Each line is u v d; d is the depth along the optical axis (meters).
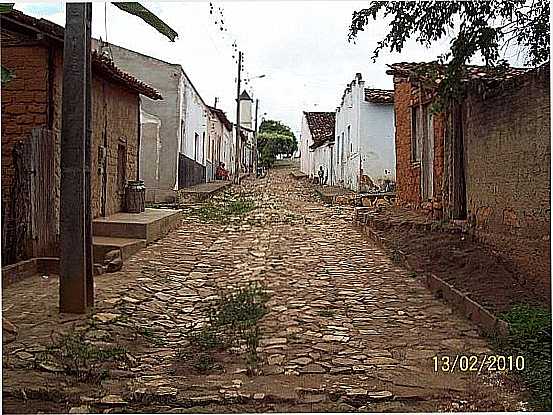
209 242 13.48
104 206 13.16
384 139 23.62
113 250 10.94
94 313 7.36
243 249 12.69
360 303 8.33
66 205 7.38
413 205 14.30
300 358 6.09
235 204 20.80
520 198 8.22
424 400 5.06
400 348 6.41
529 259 7.95
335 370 5.75
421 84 11.08
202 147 28.66
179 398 4.99
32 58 9.88
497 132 8.96
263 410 4.82
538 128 7.68
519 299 7.42
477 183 9.79
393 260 11.15
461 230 10.44
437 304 8.20
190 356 6.18
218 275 10.31
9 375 5.32
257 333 6.88
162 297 8.65
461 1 7.80
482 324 7.01
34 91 9.88
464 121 10.69
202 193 21.58
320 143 38.44
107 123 13.07
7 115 9.90
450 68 8.79
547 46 7.93
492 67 8.51
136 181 14.84
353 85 25.00
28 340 6.28
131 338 6.69
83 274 7.39
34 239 9.41
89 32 7.58
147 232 12.45
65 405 4.82
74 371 5.49
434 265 9.67
